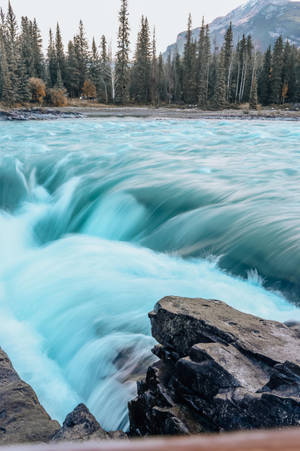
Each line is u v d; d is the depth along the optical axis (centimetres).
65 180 1230
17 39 7806
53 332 539
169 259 720
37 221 1077
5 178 1305
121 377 423
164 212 898
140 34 7231
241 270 621
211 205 877
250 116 4297
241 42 8062
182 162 1384
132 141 1980
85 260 738
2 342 531
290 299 532
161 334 356
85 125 2997
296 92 7631
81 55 8000
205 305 370
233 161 1411
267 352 291
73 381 461
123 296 575
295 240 629
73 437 282
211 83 7500
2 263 792
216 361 282
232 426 252
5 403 323
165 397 302
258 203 865
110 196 1018
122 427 379
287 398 232
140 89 7212
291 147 1758
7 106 5819
